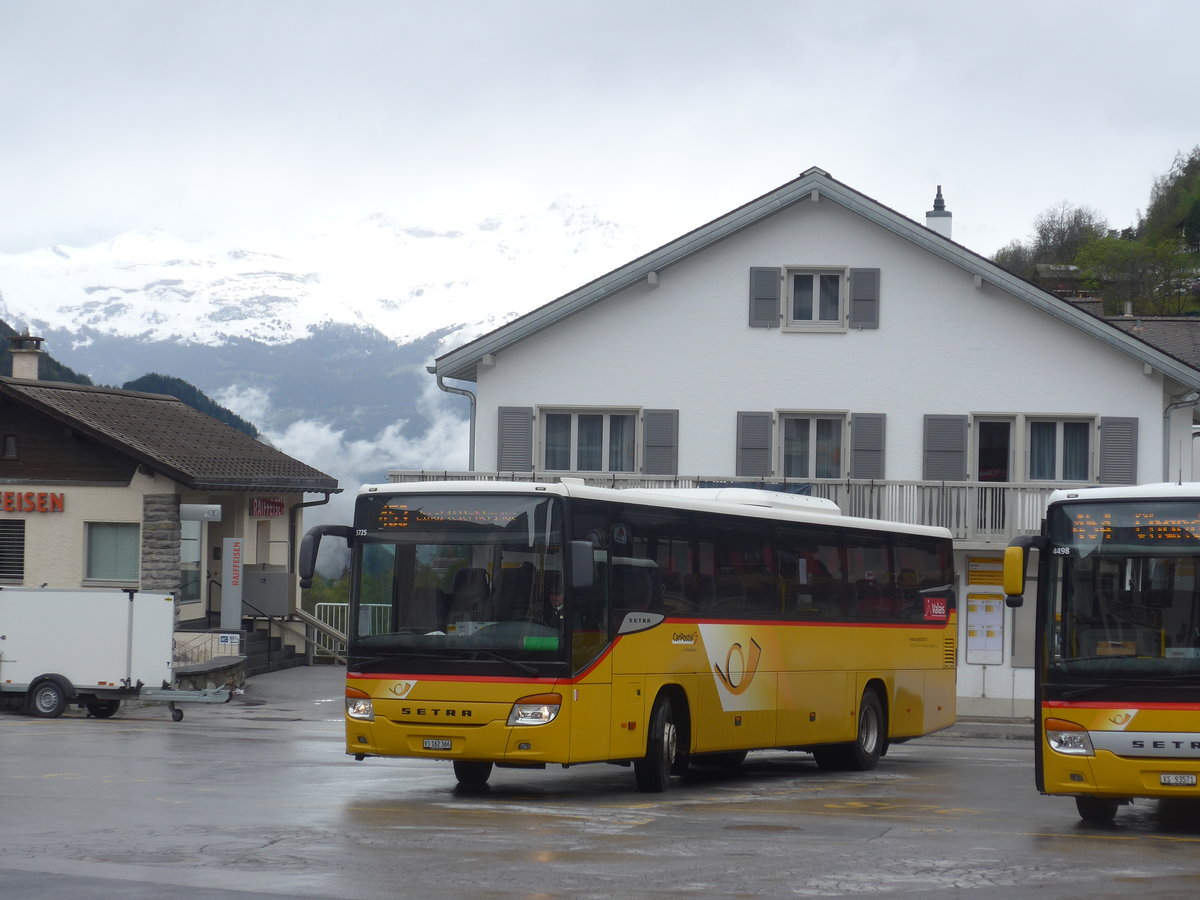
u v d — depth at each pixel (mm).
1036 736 14758
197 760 20109
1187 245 123062
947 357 34344
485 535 16281
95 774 17984
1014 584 14539
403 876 10656
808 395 34562
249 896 9773
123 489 37375
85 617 29062
